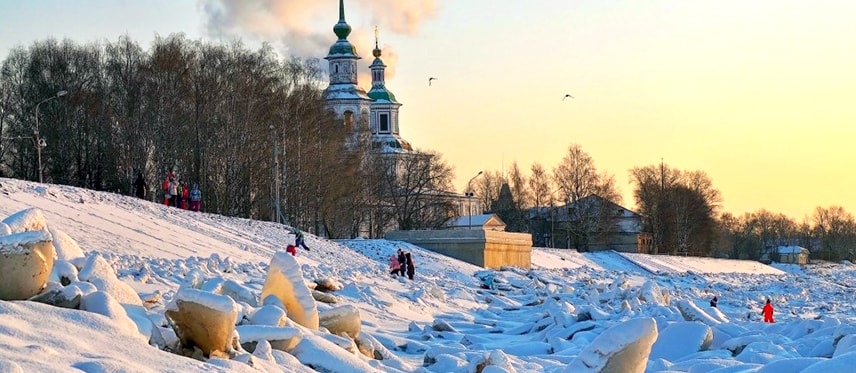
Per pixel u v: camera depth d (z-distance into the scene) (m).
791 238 193.62
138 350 11.05
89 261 15.05
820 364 11.58
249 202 74.81
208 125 73.62
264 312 14.85
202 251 40.91
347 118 104.19
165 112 73.31
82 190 46.88
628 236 124.88
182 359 11.16
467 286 44.44
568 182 111.81
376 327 23.95
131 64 75.75
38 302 11.82
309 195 78.81
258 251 45.81
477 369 14.73
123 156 72.56
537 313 30.70
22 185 43.06
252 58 79.12
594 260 88.62
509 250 67.88
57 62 76.12
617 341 11.35
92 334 11.09
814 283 77.12
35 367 9.26
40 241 12.22
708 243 128.12
